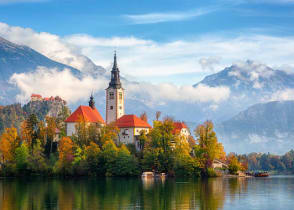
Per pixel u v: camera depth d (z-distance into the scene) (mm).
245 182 164875
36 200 109625
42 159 199750
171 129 191125
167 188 134375
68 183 154625
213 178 181875
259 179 187750
